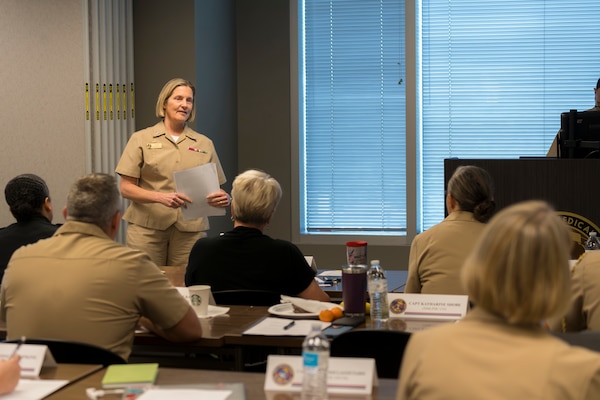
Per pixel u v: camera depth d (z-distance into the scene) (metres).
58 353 2.66
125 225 7.25
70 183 7.06
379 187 8.34
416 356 1.65
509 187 4.97
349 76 8.32
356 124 8.34
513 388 1.52
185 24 7.39
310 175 8.49
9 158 6.89
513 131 8.02
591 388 1.49
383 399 2.19
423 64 8.17
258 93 8.46
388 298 3.38
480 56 8.04
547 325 3.12
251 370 3.60
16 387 2.31
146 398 2.16
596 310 2.99
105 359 2.66
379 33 8.21
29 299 2.95
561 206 4.89
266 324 3.27
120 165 5.77
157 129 5.87
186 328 3.07
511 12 7.96
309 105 8.44
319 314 3.36
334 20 8.31
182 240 5.90
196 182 5.35
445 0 8.07
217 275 3.84
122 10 7.33
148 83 7.47
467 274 1.62
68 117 7.05
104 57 7.14
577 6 7.83
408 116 8.12
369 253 8.32
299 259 3.86
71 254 2.99
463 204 3.83
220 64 8.00
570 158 5.18
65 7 6.98
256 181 3.87
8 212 6.91
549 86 7.92
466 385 1.55
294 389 2.25
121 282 2.96
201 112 7.52
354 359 2.26
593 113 5.24
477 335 1.61
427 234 3.86
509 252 1.56
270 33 8.40
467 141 8.12
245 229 3.88
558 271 1.54
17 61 6.89
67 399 2.22
